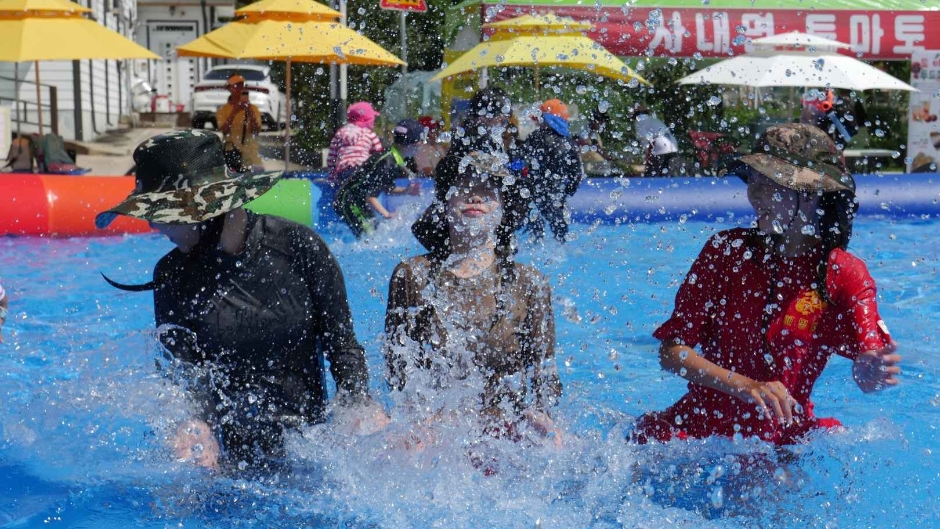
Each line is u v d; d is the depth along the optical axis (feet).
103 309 20.16
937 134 47.83
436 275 10.24
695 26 44.80
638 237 29.58
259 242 9.94
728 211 33.73
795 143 9.89
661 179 34.60
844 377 14.88
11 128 62.23
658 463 10.37
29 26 40.86
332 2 47.75
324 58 43.19
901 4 46.93
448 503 9.51
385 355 10.39
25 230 30.73
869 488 9.73
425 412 10.30
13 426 11.74
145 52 42.04
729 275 10.25
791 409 9.72
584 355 16.39
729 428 10.68
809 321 10.05
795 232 9.89
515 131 23.21
